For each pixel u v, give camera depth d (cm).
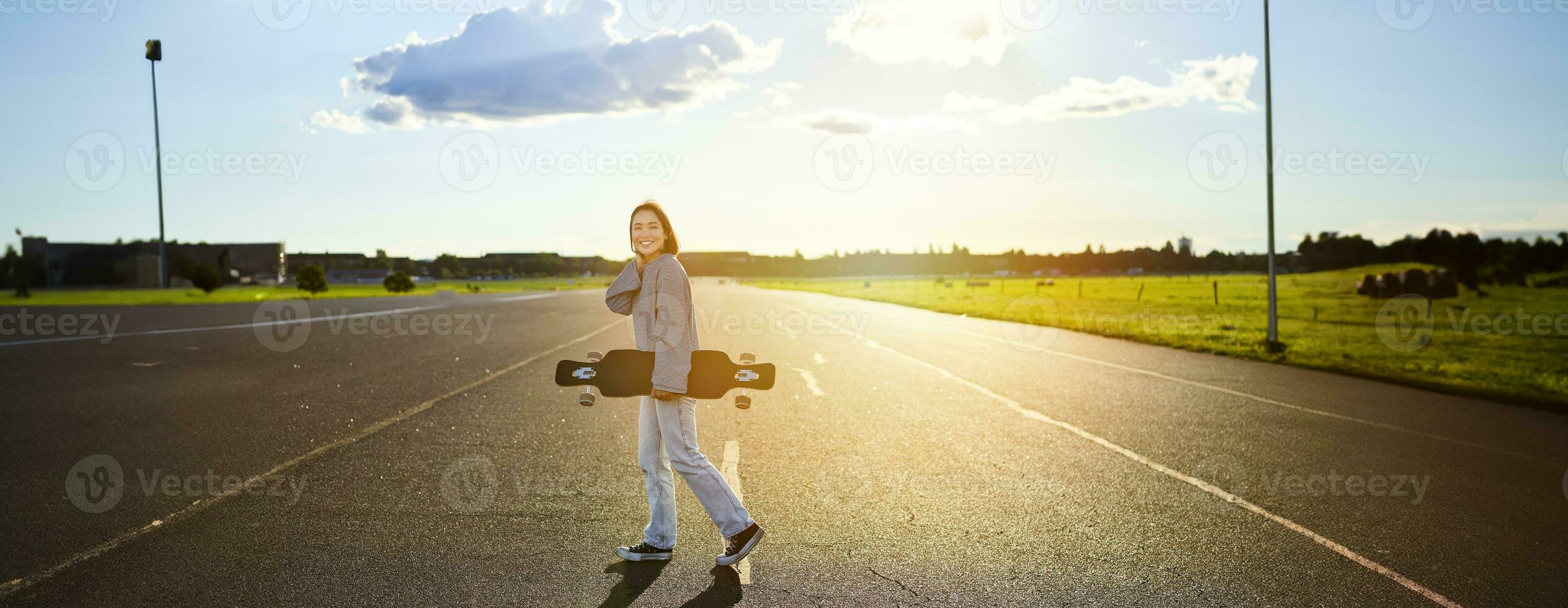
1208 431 757
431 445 648
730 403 882
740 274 17712
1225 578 387
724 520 387
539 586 365
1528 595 372
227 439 666
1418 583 386
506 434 694
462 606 343
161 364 1182
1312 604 359
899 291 6650
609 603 347
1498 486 563
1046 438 711
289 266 8006
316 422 741
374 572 379
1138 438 716
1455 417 849
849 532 447
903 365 1280
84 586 358
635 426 733
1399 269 6338
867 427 748
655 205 393
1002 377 1136
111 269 7025
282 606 339
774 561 402
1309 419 823
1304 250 8469
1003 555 414
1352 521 479
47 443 646
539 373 1101
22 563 384
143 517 457
